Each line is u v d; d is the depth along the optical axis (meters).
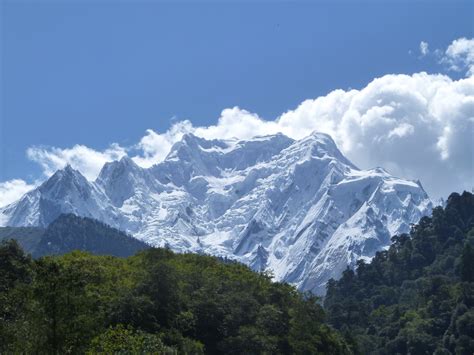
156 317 165.62
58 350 97.44
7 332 99.56
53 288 98.94
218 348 174.75
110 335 109.75
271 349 179.38
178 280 181.25
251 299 193.38
